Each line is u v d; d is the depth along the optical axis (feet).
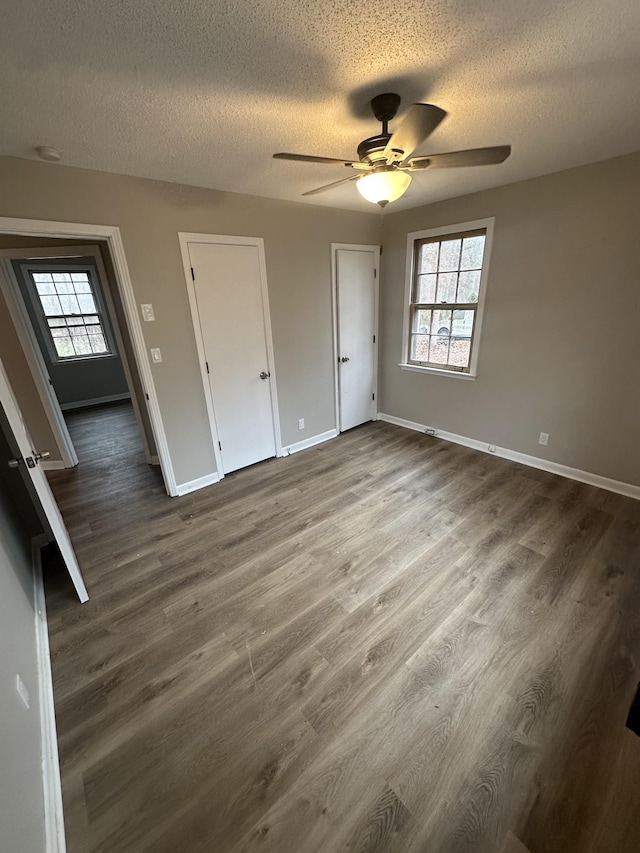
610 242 8.38
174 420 9.80
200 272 9.33
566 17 3.81
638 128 6.55
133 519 9.23
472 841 3.59
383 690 4.99
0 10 3.35
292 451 12.78
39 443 11.96
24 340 11.03
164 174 7.89
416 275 12.73
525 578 6.78
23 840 3.09
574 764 4.14
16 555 6.31
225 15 3.60
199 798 3.98
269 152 7.00
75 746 4.49
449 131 6.58
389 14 3.71
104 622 6.24
